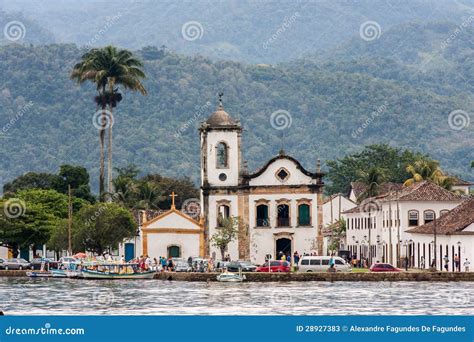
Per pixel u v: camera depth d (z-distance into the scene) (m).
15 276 188.75
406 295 138.88
